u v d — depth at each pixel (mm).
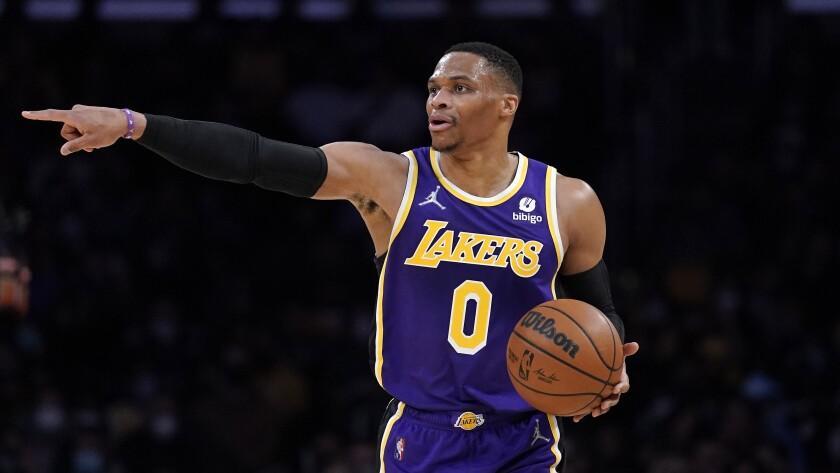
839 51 15578
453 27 15914
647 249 14000
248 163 4719
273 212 14703
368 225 5156
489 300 4965
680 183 14336
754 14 14656
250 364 12336
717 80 14531
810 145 14727
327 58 15953
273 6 16438
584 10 15984
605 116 14906
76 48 15984
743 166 14461
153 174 14883
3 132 14820
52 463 11289
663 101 14500
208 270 14055
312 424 12070
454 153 5070
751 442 10617
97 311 13211
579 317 4727
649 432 11031
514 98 5113
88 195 14492
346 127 15453
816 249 13609
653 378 11688
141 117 4539
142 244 14211
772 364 12180
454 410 5008
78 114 4395
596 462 10891
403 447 5094
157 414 11812
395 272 5027
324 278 14000
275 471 11727
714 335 11875
